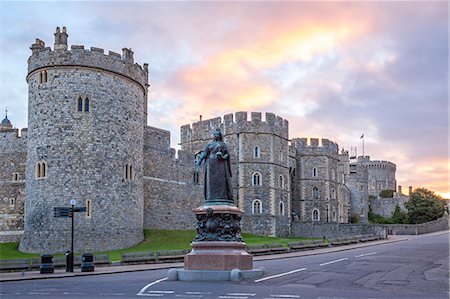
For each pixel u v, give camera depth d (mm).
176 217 59844
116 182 46188
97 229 44375
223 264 22438
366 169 120000
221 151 23984
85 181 44375
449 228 83562
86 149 44750
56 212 30031
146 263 33656
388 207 125438
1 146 56500
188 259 22797
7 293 19812
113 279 24312
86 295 18547
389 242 51281
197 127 75938
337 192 89812
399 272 24562
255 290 18922
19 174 55312
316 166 86812
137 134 49281
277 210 72000
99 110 45625
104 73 46219
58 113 44812
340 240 49219
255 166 71000
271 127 72500
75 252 43062
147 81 65562
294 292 18344
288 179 75750
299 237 72625
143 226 54688
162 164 58656
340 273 24359
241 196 69938
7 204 55219
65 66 45219
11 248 46875
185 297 17391
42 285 22688
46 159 44594
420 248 40875
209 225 23094
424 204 101625
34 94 46156
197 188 63594
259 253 38562
